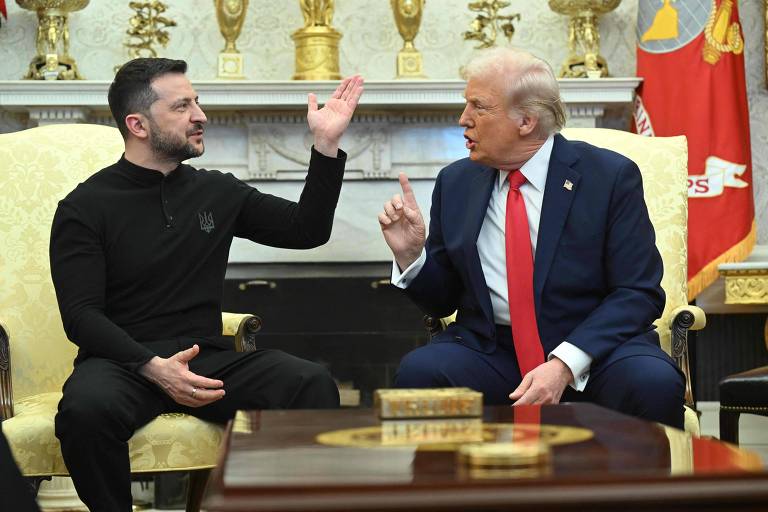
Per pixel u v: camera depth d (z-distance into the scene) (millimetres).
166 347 2703
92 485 2451
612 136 3301
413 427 1587
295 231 2877
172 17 4777
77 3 4508
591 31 4523
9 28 4719
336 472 1237
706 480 1182
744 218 4301
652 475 1190
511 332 2691
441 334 2805
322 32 4496
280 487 1160
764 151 4691
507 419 1664
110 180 2822
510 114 2637
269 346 4410
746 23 4699
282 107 4484
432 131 4590
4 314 3055
